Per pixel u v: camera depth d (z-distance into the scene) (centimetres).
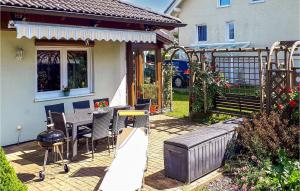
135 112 823
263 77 1180
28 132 1079
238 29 2600
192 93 1375
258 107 1207
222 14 2677
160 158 902
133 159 733
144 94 1485
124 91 1393
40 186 720
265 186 659
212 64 1377
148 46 1472
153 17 1273
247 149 866
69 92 1186
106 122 904
